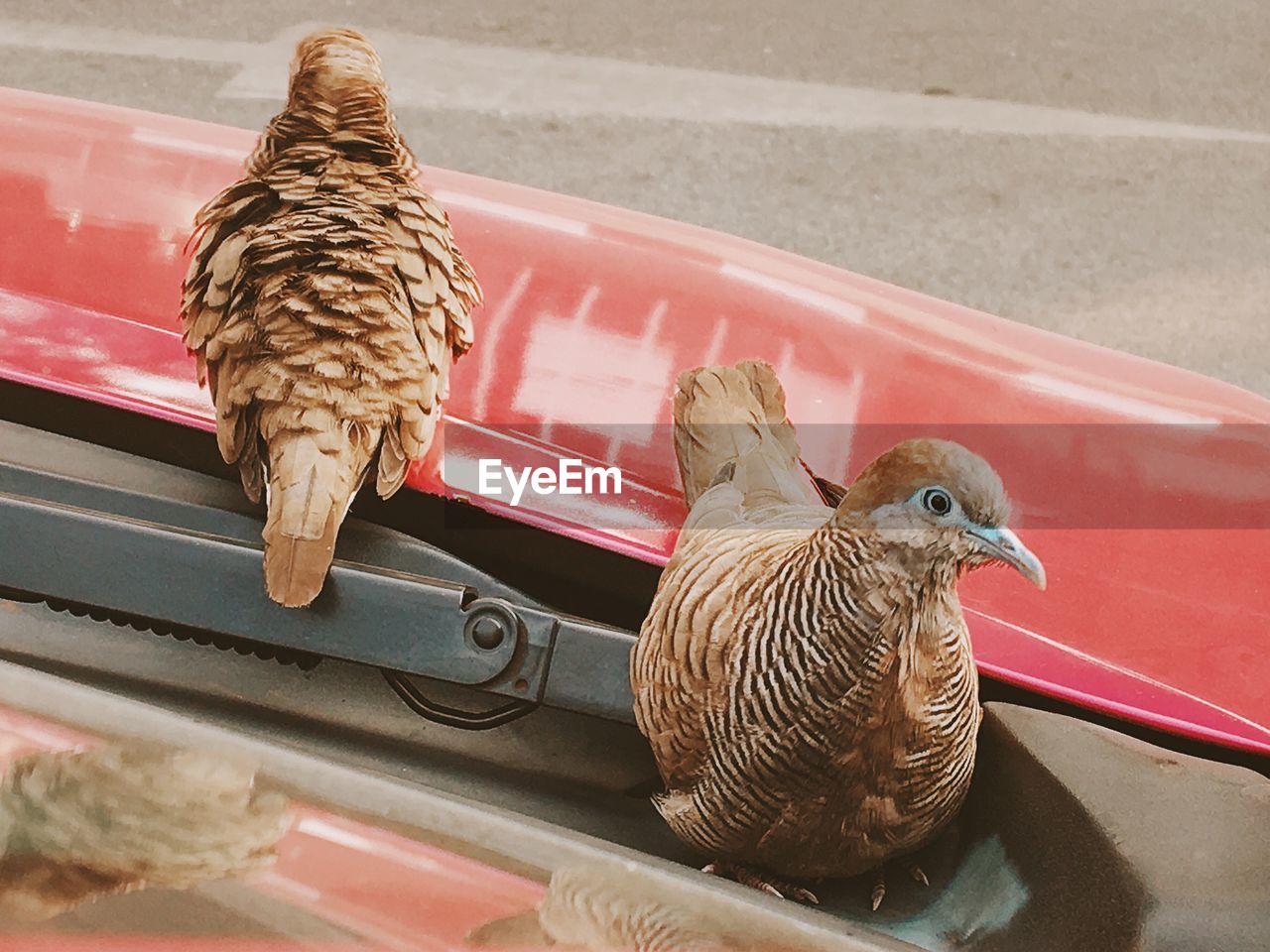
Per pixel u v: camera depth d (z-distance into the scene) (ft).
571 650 6.18
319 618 6.21
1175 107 18.93
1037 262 14.98
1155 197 16.46
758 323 7.88
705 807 5.62
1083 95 19.10
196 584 6.20
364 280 5.85
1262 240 15.75
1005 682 6.44
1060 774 5.20
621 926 3.59
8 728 3.69
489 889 3.58
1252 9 22.49
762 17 20.74
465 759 6.57
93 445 7.02
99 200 7.87
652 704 5.72
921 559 5.08
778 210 15.55
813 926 3.70
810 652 5.21
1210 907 4.54
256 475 5.97
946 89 18.90
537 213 8.36
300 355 5.71
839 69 19.22
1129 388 7.84
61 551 6.23
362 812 3.67
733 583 5.53
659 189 15.72
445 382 6.25
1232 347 13.71
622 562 6.82
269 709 6.63
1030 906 5.18
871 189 16.11
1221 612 6.76
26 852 3.48
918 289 14.40
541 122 16.89
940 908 5.70
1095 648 6.59
